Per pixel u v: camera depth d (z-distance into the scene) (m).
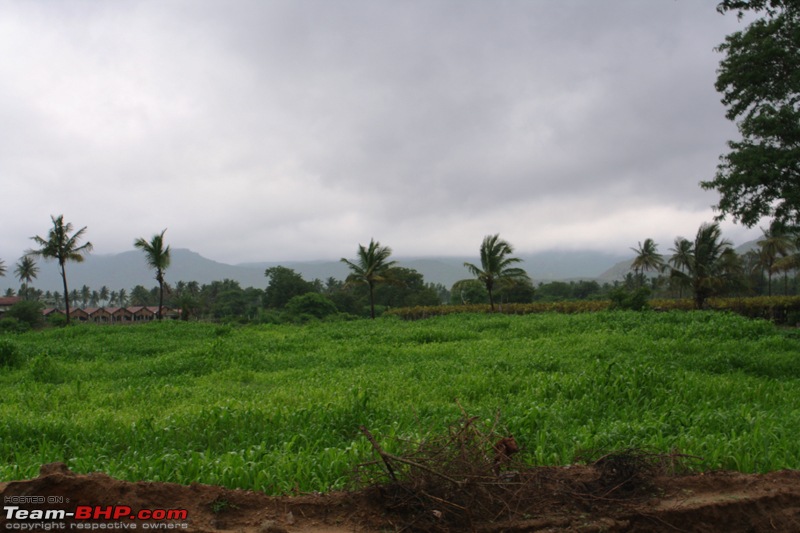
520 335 20.11
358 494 4.32
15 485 3.78
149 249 38.66
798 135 15.55
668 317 21.16
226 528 3.90
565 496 4.41
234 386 11.14
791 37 15.91
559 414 7.39
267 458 5.36
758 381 10.34
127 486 3.98
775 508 4.43
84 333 25.31
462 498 4.12
